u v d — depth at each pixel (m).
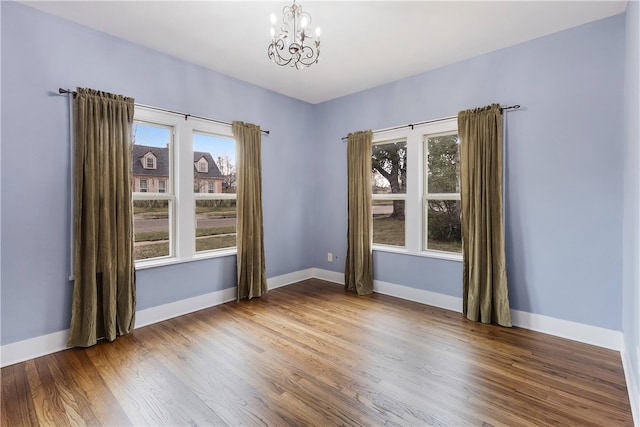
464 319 3.18
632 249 2.00
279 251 4.38
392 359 2.38
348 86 4.05
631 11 2.09
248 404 1.86
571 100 2.68
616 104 2.48
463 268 3.25
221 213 3.87
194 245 3.44
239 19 2.54
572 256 2.70
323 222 4.73
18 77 2.33
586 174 2.62
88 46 2.66
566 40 2.69
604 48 2.52
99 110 2.64
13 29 2.30
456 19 2.52
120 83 2.85
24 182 2.37
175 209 3.33
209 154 3.73
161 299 3.17
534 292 2.90
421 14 2.45
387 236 4.18
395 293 3.95
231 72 3.62
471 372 2.20
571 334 2.71
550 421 1.71
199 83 3.44
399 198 3.99
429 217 3.79
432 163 3.73
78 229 2.54
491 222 3.02
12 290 2.33
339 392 1.97
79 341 2.56
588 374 2.16
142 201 3.16
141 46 2.98
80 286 2.57
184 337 2.76
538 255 2.87
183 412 1.79
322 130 4.70
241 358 2.40
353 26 2.62
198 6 2.36
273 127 4.23
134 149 3.08
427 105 3.59
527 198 2.91
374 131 4.07
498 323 2.99
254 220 3.91
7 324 2.31
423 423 1.70
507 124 3.01
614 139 2.49
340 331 2.89
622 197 2.47
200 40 2.89
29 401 1.88
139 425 1.69
